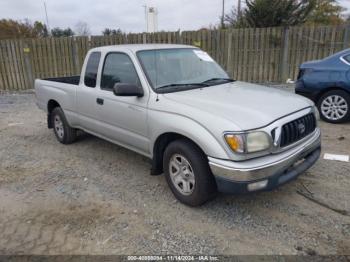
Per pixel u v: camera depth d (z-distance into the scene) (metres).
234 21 18.23
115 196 3.86
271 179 3.04
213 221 3.28
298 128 3.33
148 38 12.09
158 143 3.75
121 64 4.23
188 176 3.45
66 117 5.54
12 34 26.94
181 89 3.89
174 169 3.62
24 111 8.88
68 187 4.14
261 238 2.99
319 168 4.41
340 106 6.34
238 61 11.89
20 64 12.47
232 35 11.59
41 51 12.37
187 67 4.33
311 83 6.55
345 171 4.30
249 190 2.97
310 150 3.55
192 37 11.85
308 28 11.16
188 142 3.35
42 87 6.05
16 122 7.70
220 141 2.99
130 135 4.14
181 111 3.35
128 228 3.20
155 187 4.07
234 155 2.95
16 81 12.66
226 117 3.05
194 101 3.45
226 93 3.75
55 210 3.57
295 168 3.35
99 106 4.56
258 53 11.73
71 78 6.47
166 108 3.51
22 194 3.98
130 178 4.36
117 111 4.21
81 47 12.39
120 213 3.48
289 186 3.93
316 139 3.66
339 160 4.66
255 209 3.48
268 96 3.69
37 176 4.50
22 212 3.55
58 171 4.66
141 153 4.12
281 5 13.90
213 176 3.27
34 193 3.99
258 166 2.94
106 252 2.87
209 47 11.84
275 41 11.46
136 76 3.96
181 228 3.18
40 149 5.66
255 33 11.47
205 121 3.11
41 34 28.44
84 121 5.08
